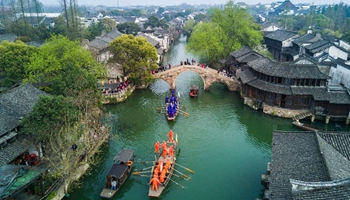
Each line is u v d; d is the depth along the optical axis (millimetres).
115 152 46938
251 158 46219
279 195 25438
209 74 78250
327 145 31531
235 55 87312
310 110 59719
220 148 49406
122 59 73438
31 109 40094
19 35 103125
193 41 95250
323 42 87438
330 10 194500
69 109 37562
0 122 34844
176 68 77688
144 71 75562
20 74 54875
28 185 30406
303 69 59469
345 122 57219
